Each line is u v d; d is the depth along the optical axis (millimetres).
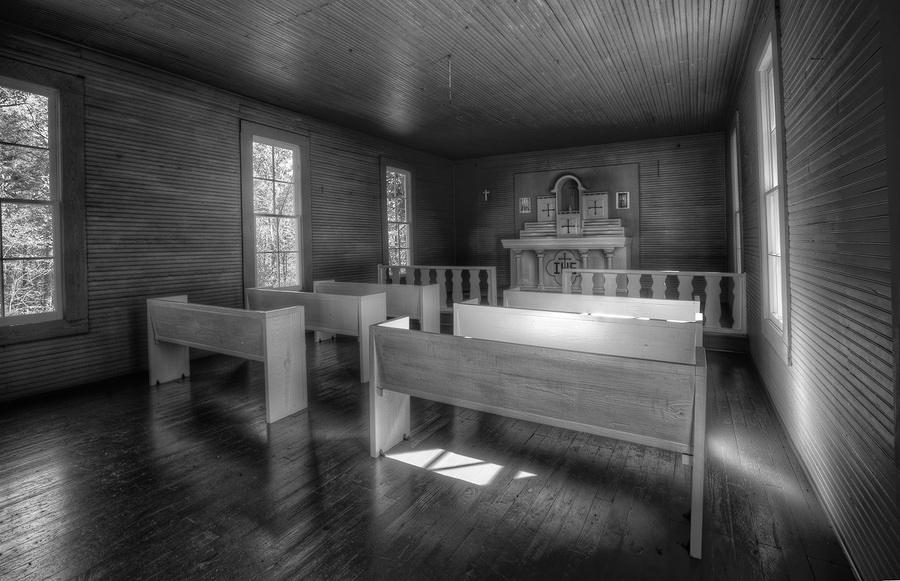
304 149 7633
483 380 2848
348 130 8523
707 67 5727
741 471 2986
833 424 2361
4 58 4434
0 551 2297
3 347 4484
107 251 5203
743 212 6145
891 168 1562
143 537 2396
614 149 9938
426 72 5844
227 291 6449
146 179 5547
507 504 2654
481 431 3701
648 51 5258
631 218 9859
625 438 2455
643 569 2115
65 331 4867
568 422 2621
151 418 4039
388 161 9500
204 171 6164
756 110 4562
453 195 11570
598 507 2615
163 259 5723
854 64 1930
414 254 10281
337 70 5742
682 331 3334
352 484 2896
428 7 4309
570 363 2525
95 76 5090
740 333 6074
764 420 3811
